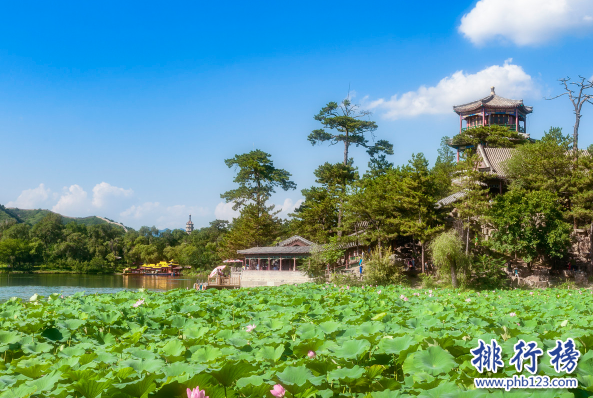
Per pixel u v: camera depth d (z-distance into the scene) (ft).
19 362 16.40
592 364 14.94
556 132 135.64
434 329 22.34
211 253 263.90
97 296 44.29
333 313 29.25
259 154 191.93
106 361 16.48
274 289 56.03
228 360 14.64
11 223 393.09
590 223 109.50
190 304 34.60
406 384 14.46
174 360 16.83
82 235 343.46
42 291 150.51
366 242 118.01
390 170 128.47
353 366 15.12
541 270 102.68
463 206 104.47
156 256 335.88
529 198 101.14
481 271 96.17
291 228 173.37
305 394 12.84
